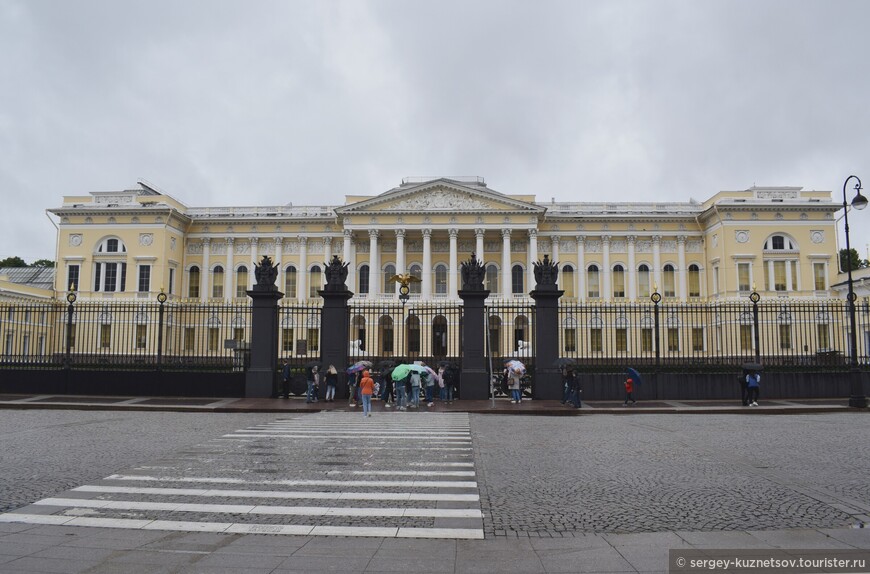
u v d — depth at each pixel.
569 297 77.00
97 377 28.22
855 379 24.80
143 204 74.69
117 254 73.06
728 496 10.34
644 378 27.78
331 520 8.91
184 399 26.89
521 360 32.72
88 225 73.81
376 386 28.73
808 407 24.16
